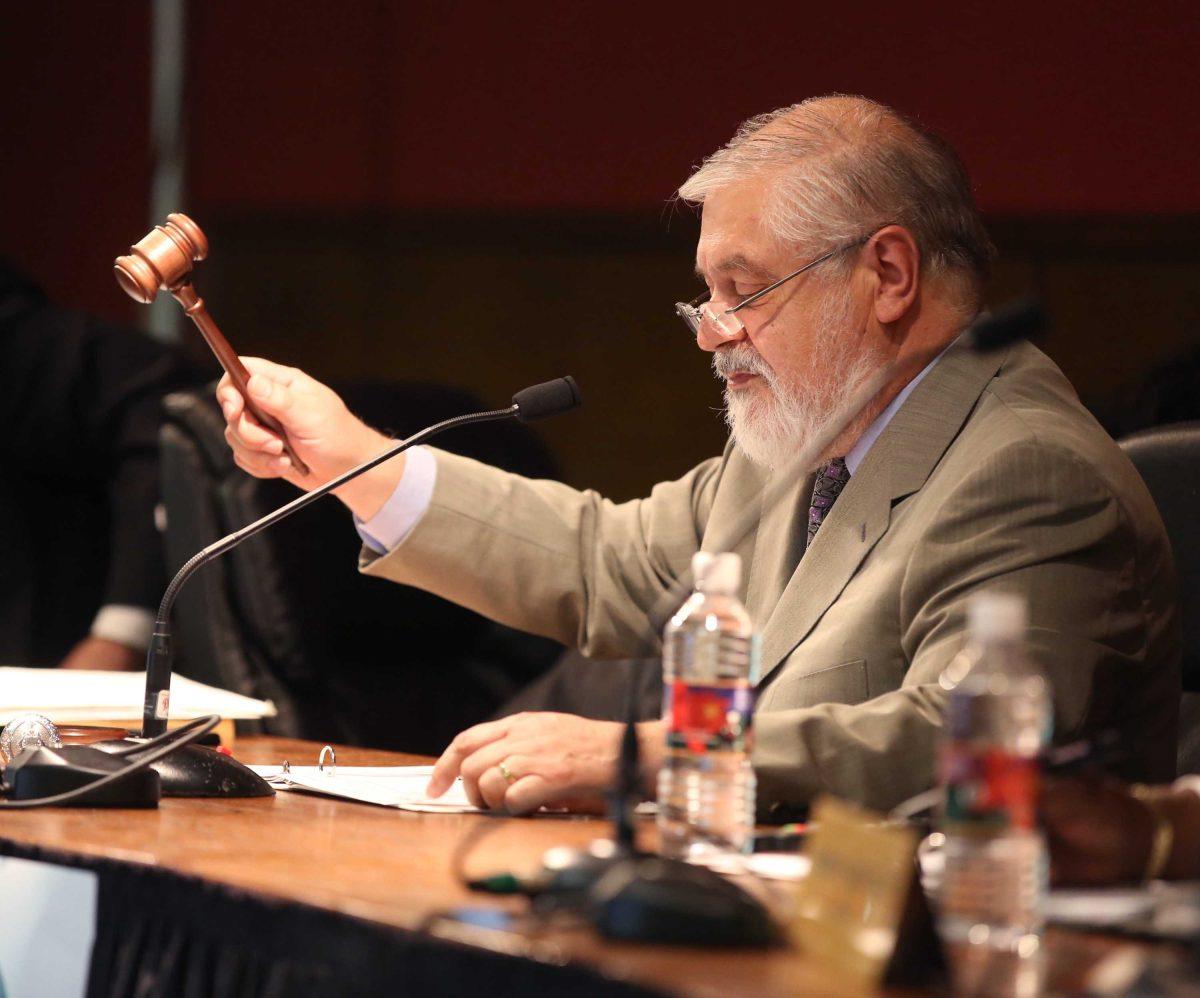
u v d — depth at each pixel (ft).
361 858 15.34
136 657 43.73
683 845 16.39
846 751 19.48
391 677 39.04
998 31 47.57
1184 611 25.32
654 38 53.78
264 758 25.61
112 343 46.32
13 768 18.84
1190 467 25.46
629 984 10.71
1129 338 46.34
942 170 25.96
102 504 46.34
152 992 14.17
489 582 28.30
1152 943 12.10
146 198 62.44
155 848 15.53
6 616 45.24
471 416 23.26
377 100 58.49
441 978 11.84
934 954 11.03
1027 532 21.72
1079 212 46.80
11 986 16.34
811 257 25.49
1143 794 14.20
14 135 64.18
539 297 55.93
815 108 26.43
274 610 37.24
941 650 21.13
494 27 56.49
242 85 60.44
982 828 12.03
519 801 18.66
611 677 36.96
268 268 59.93
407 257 58.03
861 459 25.55
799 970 11.20
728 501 28.25
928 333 25.46
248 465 27.27
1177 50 45.39
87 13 63.16
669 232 54.08
